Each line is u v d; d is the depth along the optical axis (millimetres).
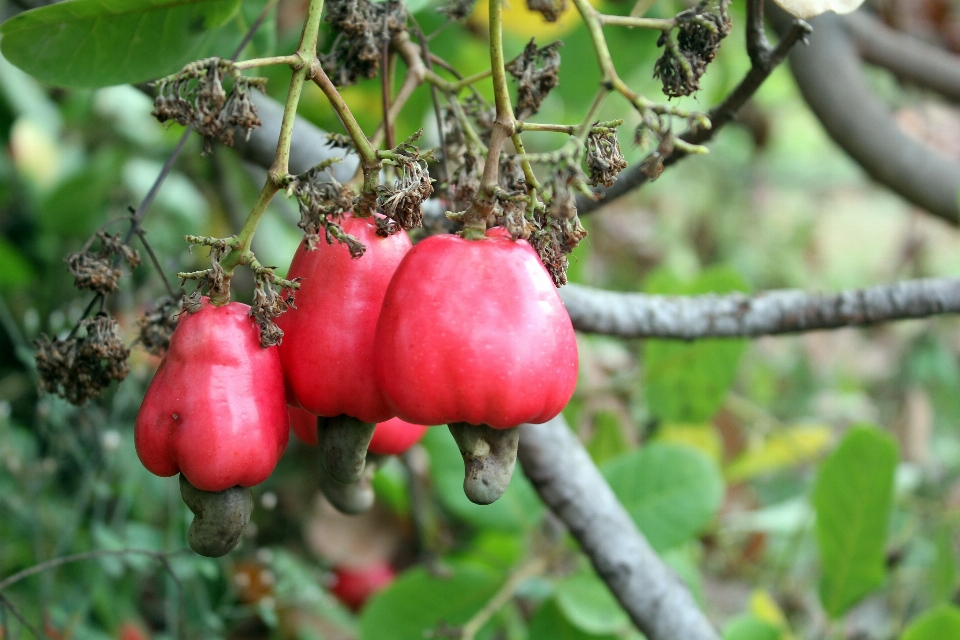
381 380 652
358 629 1017
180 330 665
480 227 657
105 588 1062
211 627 1001
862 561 976
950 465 1808
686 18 679
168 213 1478
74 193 1393
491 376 640
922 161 1092
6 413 1010
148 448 664
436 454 981
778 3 705
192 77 658
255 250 1390
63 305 1241
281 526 1363
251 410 662
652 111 647
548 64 745
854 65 1116
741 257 2227
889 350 2148
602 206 812
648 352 1173
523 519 982
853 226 2590
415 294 646
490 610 936
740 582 1469
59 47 752
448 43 1038
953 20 1403
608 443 1207
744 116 1830
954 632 917
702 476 967
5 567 1046
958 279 855
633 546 863
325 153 837
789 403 2012
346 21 746
